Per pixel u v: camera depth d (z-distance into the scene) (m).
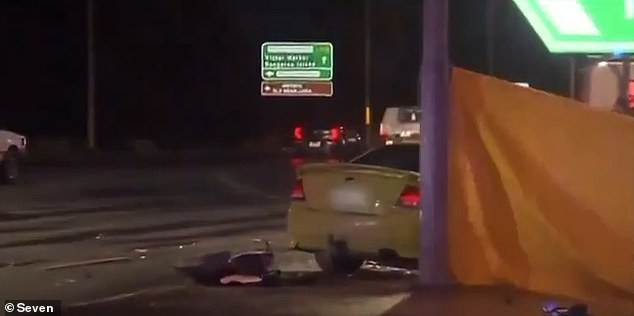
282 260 25.45
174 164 74.62
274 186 52.44
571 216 16.75
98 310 19.05
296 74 80.38
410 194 22.20
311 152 78.75
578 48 18.48
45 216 36.62
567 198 16.77
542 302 17.59
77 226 33.44
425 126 17.50
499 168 17.19
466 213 17.44
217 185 53.12
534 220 17.00
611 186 16.50
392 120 60.78
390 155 24.72
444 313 17.56
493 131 17.20
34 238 30.06
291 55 80.31
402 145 24.86
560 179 16.80
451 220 17.50
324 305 19.52
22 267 24.42
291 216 23.36
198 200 44.00
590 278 16.72
